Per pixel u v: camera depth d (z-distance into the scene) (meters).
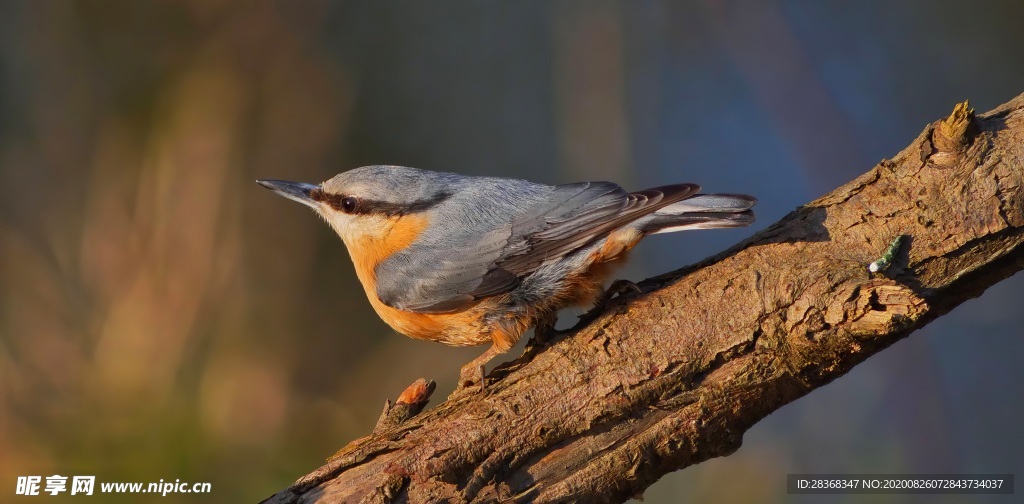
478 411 6.03
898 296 5.36
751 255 6.10
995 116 5.99
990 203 5.72
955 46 14.38
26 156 13.32
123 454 9.98
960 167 5.81
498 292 7.22
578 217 7.04
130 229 12.54
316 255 12.96
